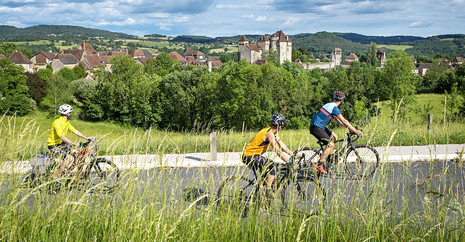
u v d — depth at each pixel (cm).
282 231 355
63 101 6538
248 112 4356
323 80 8706
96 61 15850
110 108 5559
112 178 396
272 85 4638
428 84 8588
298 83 5322
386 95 4866
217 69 6731
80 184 394
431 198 396
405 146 912
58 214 330
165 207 343
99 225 338
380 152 789
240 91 4341
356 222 366
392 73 4725
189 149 915
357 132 609
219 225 356
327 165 508
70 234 322
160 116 5419
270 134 454
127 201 350
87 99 5859
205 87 4944
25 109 5722
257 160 453
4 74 5625
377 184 389
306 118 4947
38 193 338
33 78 6644
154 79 5809
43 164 432
